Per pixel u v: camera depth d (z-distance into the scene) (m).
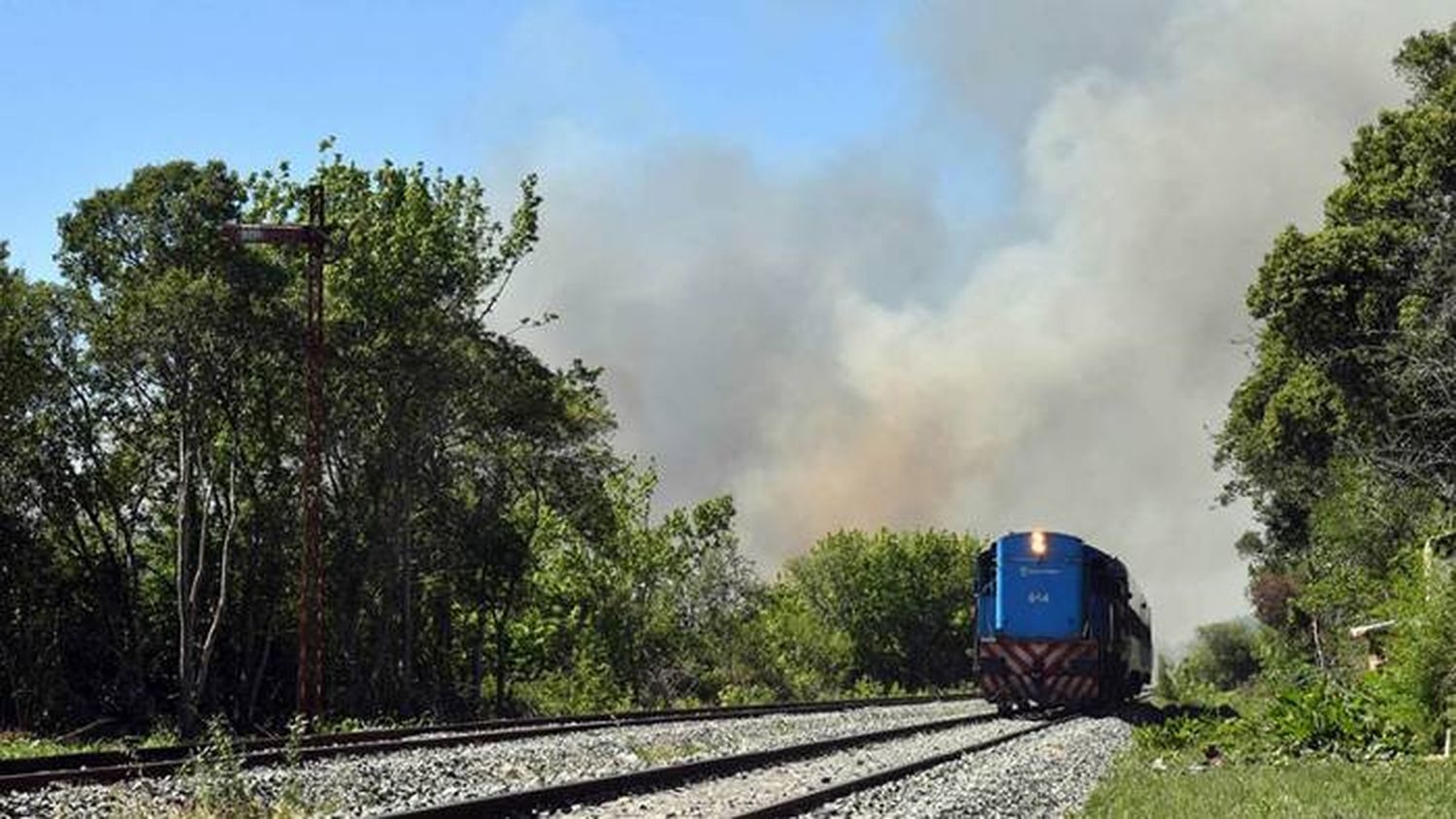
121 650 45.47
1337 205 48.22
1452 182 44.69
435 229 48.66
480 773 17.77
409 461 49.06
